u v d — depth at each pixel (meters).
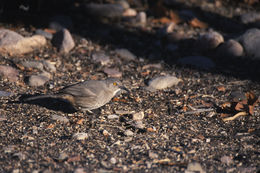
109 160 7.97
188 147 8.70
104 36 16.42
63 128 9.46
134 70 13.79
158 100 11.51
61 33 14.84
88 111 10.54
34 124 9.55
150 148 8.62
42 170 7.39
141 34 16.95
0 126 9.30
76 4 19.08
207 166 7.85
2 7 16.52
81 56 14.38
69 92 10.03
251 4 21.06
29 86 11.91
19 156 7.84
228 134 9.48
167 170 7.64
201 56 14.89
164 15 18.64
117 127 9.69
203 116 10.53
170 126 9.87
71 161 7.84
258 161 8.09
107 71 13.34
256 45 15.09
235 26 18.11
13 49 13.78
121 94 11.83
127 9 18.86
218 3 20.83
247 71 14.06
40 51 14.33
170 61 14.77
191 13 18.84
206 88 12.52
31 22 16.62
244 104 10.71
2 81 11.98
